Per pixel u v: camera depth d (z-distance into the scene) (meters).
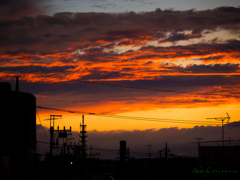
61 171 70.00
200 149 66.19
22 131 49.84
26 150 44.66
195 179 36.94
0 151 42.28
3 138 43.47
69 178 70.12
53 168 66.75
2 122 43.91
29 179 44.53
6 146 43.41
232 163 61.75
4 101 44.81
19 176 42.25
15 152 43.47
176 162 73.62
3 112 44.34
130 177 32.66
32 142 53.72
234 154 62.12
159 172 34.88
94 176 75.62
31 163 47.25
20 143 45.03
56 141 76.50
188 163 71.62
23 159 43.62
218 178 38.06
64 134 77.31
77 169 78.31
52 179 64.19
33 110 56.78
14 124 45.09
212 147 64.75
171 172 36.03
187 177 36.56
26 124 51.69
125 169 30.25
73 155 85.62
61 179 68.50
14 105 46.44
